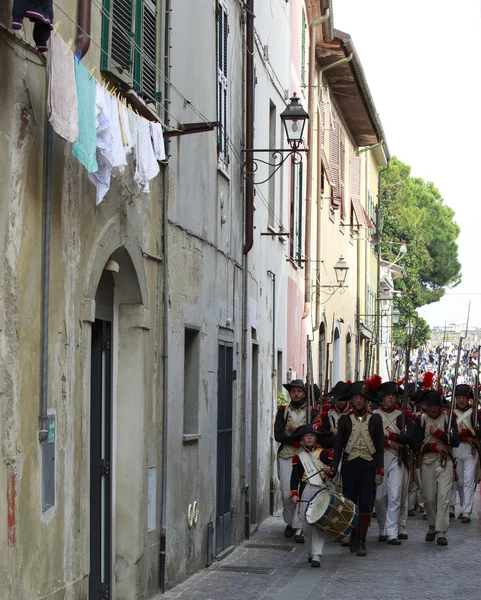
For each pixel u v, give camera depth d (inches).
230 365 609.9
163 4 451.2
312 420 633.6
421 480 606.5
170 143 466.9
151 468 439.8
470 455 711.1
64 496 335.3
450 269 2979.8
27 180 301.4
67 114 297.7
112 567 412.8
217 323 570.3
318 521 516.7
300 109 645.3
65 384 336.2
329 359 1141.7
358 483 570.9
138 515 418.3
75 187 343.9
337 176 1187.3
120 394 421.4
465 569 516.4
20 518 297.1
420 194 2925.7
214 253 562.9
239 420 637.9
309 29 984.9
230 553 583.8
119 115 345.7
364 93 1191.6
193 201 512.7
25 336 301.6
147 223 434.3
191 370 523.5
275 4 792.9
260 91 728.3
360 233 1467.8
